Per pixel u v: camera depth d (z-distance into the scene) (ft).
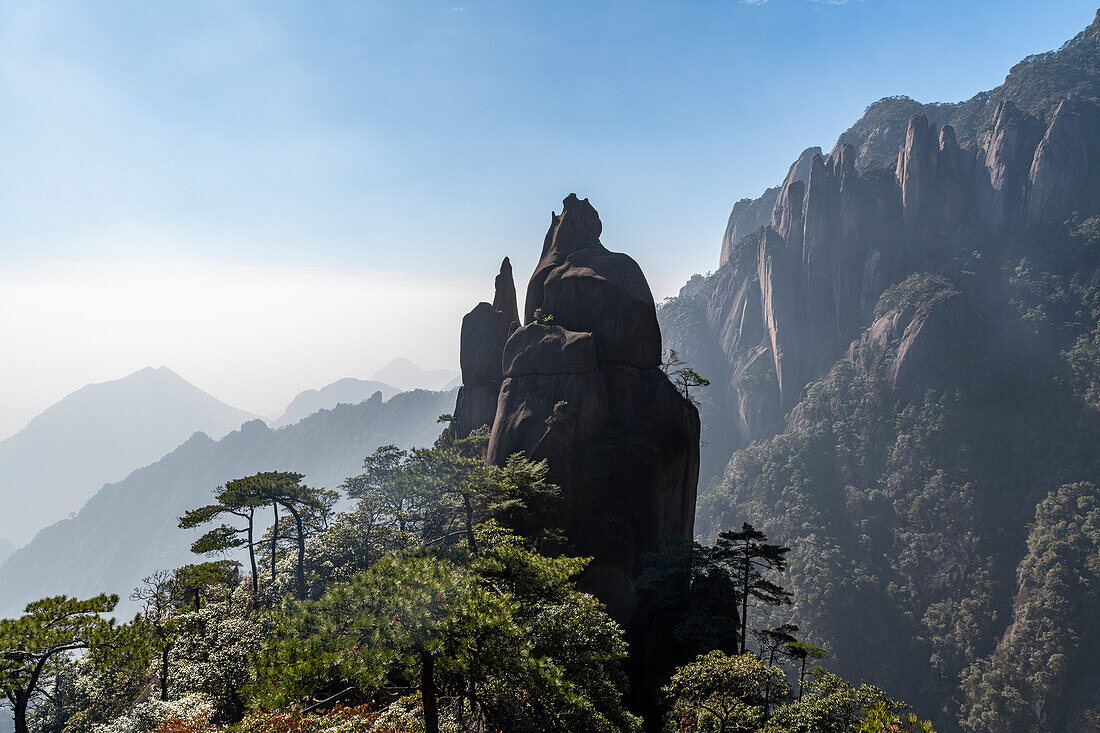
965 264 620.49
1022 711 346.95
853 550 510.17
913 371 567.59
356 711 63.41
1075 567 386.52
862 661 420.36
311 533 184.55
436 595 50.24
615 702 69.41
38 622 79.61
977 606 417.90
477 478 124.16
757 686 94.43
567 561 85.10
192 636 109.29
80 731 105.81
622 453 185.06
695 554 155.43
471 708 55.88
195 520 150.92
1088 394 484.33
